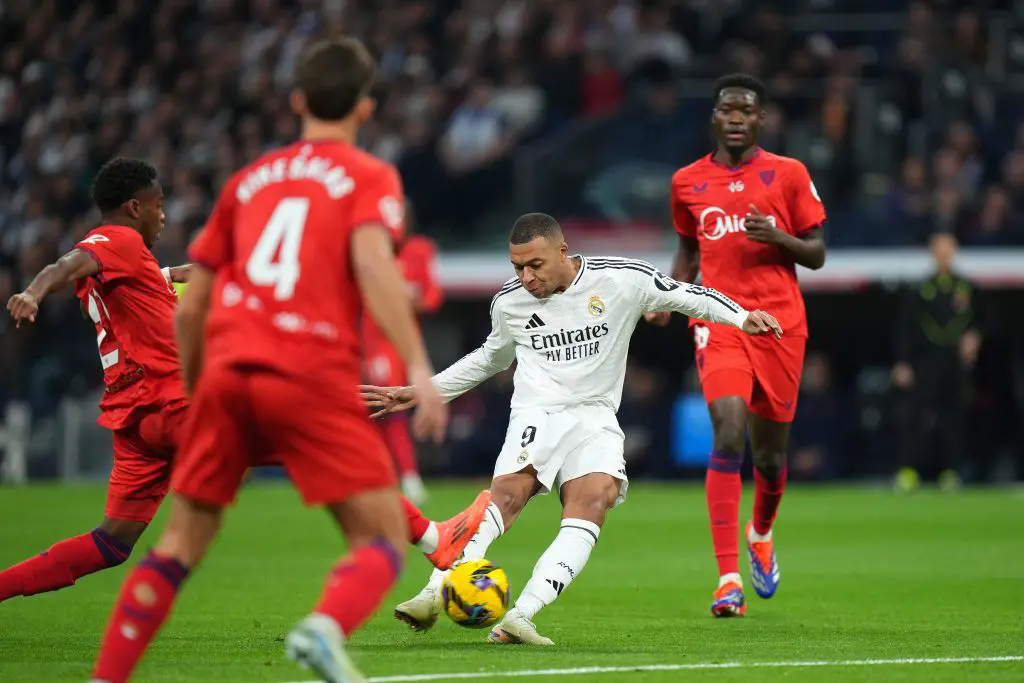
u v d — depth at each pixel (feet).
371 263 50.16
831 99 233.35
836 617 86.43
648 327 234.99
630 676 59.77
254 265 51.62
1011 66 258.57
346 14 290.56
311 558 122.83
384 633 76.59
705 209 94.79
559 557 72.38
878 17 267.59
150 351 74.95
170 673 60.29
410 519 69.87
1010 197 229.25
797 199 94.07
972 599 96.17
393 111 262.26
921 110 244.63
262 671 61.05
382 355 183.32
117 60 297.74
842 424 216.74
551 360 76.02
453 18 286.05
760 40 258.57
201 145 273.95
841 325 231.71
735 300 93.97
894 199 228.22
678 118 237.66
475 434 226.17
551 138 262.06
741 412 90.58
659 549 131.44
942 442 199.31
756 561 95.45
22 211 265.95
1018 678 60.80
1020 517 159.94
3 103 296.71
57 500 181.57
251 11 299.79
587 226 237.66
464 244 241.55
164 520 161.99
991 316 196.95
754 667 63.05
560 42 271.28
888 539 138.41
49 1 309.01
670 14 274.36
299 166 52.70
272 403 50.39
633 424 218.79
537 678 58.70
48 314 242.37
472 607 69.72
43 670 61.87
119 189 78.02
